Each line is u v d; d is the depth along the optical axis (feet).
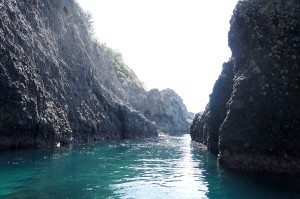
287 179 51.01
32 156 70.28
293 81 55.11
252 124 56.75
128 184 48.96
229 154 60.03
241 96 58.08
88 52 153.07
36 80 86.12
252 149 56.90
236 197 41.83
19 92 76.69
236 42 64.44
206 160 76.13
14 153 72.74
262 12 60.23
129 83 232.73
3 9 79.41
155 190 45.65
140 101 238.48
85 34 155.53
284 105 54.85
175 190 45.68
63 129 98.53
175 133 246.27
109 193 43.29
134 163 70.08
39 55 93.15
